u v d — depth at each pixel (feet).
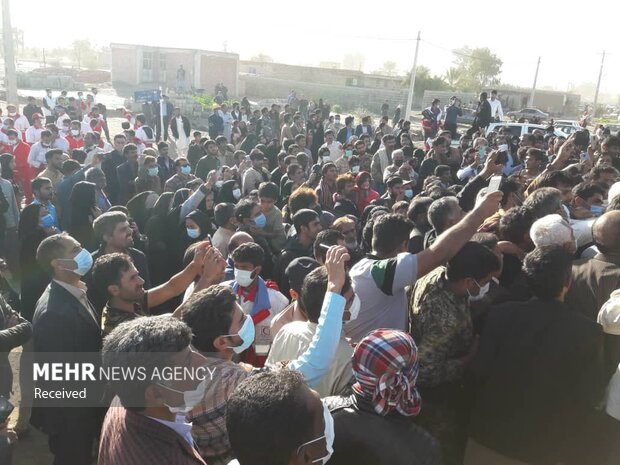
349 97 146.92
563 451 7.88
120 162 31.99
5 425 8.87
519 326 8.12
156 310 15.24
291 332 8.43
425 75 168.14
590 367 7.62
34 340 9.90
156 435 5.68
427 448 6.33
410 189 23.89
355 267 10.23
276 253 18.33
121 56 138.72
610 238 9.57
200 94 114.83
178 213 18.61
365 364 6.54
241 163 31.58
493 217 13.87
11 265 21.83
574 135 31.17
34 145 36.29
